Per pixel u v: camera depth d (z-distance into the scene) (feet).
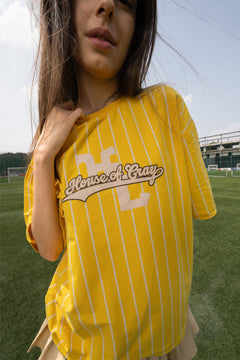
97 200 1.50
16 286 6.72
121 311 1.49
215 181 39.17
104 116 1.67
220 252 8.62
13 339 4.68
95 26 1.51
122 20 1.58
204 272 7.11
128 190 1.52
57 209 1.88
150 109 1.73
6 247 9.98
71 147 1.60
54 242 1.86
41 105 1.93
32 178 2.02
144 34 1.86
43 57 1.85
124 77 1.78
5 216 16.10
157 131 1.65
